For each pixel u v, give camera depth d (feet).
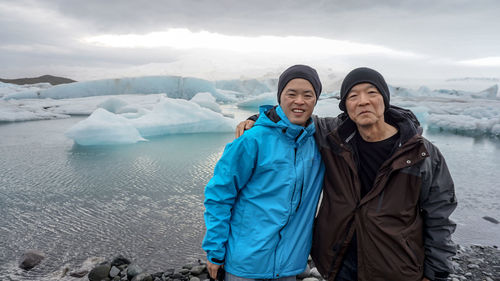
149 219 12.21
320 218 4.64
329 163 4.49
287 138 4.39
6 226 11.48
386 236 4.00
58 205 13.62
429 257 4.16
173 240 10.52
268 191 4.35
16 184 16.38
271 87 118.42
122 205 13.67
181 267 8.87
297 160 4.43
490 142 30.78
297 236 4.55
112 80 81.05
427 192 3.98
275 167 4.30
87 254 9.57
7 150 24.26
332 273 4.48
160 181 17.19
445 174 4.00
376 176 4.09
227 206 4.48
